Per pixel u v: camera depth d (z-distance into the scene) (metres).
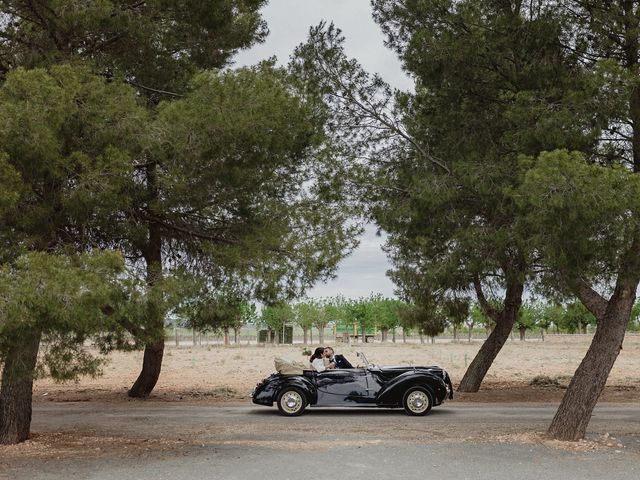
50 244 11.42
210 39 14.79
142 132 10.84
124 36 12.96
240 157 12.13
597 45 12.18
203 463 10.13
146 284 10.85
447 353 45.97
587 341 67.25
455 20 13.25
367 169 16.78
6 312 8.37
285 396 16.67
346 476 9.24
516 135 12.23
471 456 10.62
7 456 10.80
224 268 15.02
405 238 19.92
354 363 35.56
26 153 9.74
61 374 11.52
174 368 33.00
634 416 16.12
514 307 22.50
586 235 10.22
